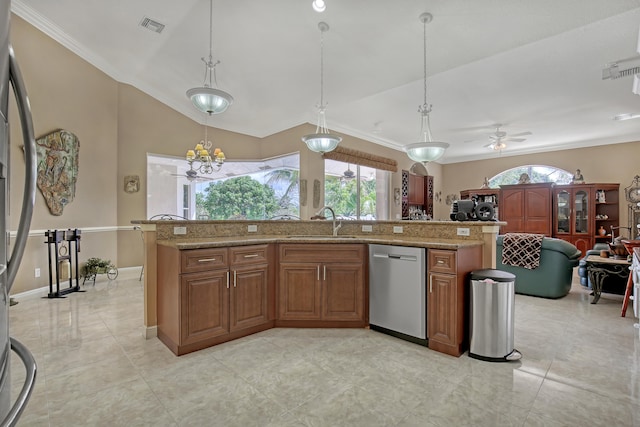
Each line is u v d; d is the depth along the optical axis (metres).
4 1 0.69
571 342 2.59
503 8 2.67
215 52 3.87
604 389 1.89
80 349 2.42
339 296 2.87
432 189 8.84
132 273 5.13
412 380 1.99
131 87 5.09
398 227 3.26
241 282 2.66
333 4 2.77
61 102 4.06
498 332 2.24
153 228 2.67
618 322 3.08
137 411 1.67
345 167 6.69
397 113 5.54
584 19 2.77
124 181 5.03
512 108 5.15
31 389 0.74
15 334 2.69
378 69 3.91
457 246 2.33
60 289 4.06
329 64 3.90
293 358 2.28
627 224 6.54
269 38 3.46
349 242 2.86
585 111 5.24
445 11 2.75
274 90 4.79
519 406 1.71
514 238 4.18
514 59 3.61
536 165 7.89
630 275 3.27
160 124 5.47
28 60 3.66
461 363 2.22
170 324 2.43
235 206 6.80
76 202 4.31
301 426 1.55
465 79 4.15
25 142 0.81
